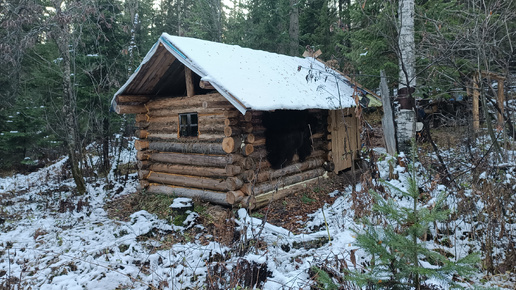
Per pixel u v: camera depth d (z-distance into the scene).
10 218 8.22
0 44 9.27
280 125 7.96
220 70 7.01
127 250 5.46
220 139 7.24
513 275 3.44
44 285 4.36
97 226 7.19
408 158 7.41
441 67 8.20
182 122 8.24
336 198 7.76
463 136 8.46
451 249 4.07
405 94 8.71
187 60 6.93
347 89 10.09
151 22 28.19
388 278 2.49
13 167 16.06
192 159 7.80
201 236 6.06
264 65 8.73
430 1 10.39
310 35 20.59
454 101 12.59
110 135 13.27
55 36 9.73
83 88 12.23
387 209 2.64
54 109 12.52
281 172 8.02
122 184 10.88
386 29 9.57
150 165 8.99
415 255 2.38
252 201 7.05
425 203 4.50
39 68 13.47
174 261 4.92
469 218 4.57
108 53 13.16
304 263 4.27
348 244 3.93
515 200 4.25
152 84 8.38
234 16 25.05
